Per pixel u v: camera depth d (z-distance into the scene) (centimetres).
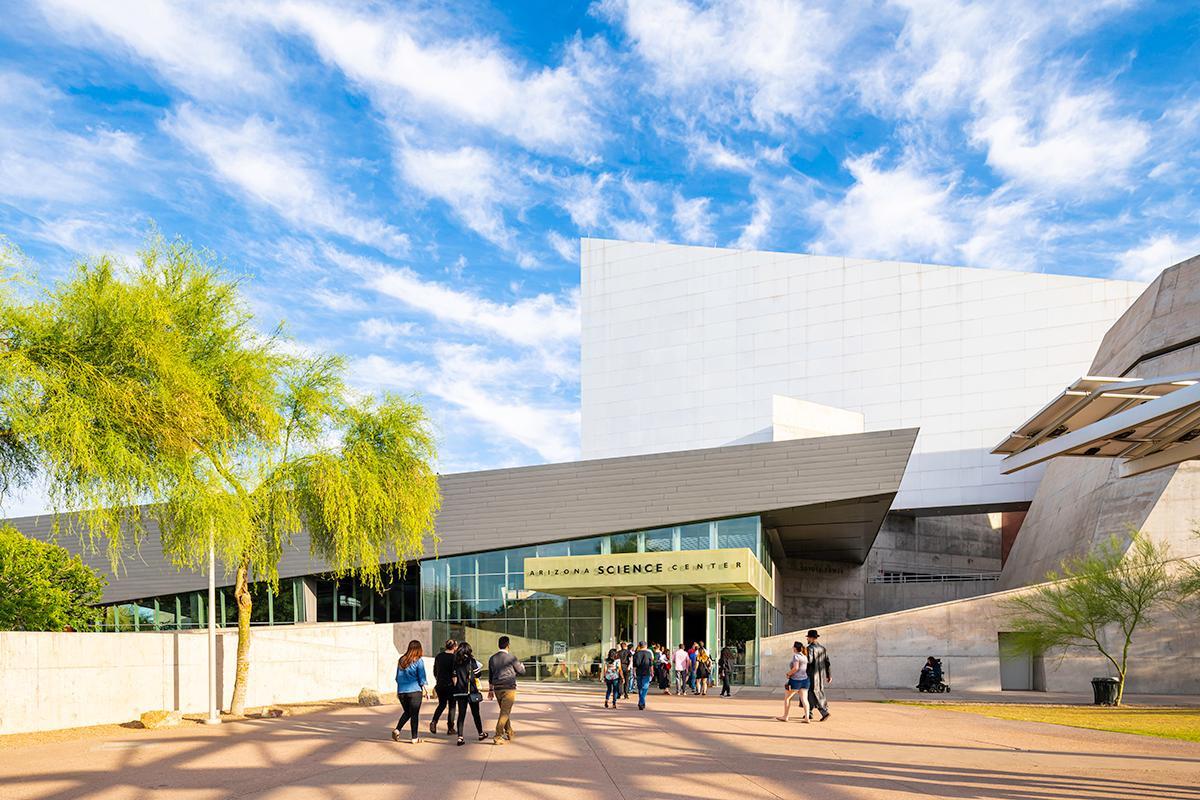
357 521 2272
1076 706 2644
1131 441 1616
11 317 1398
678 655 3198
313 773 1176
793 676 1989
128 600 4981
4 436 1445
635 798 978
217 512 1744
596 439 7231
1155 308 4481
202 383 1659
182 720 1983
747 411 6806
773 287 6875
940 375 6344
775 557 5853
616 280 7406
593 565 3719
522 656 4188
